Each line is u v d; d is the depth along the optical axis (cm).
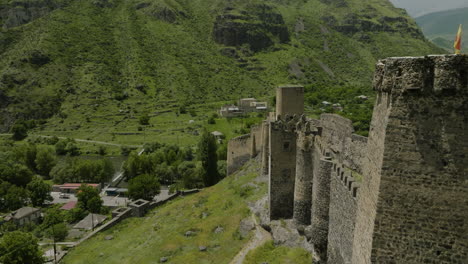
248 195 4934
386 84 1373
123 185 10762
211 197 5603
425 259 1355
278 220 3588
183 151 12181
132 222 5728
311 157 3095
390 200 1380
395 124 1350
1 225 7538
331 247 2475
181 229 4619
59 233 6556
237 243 3797
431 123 1302
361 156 3114
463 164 1275
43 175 11944
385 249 1402
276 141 3541
